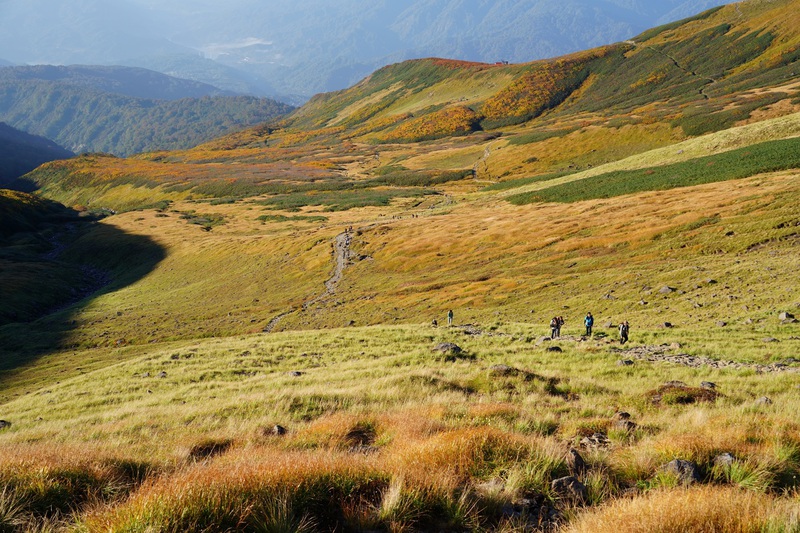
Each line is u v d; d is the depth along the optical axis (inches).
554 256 2431.1
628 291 1696.6
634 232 2375.7
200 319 2696.9
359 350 1373.0
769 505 210.2
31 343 2395.4
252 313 2677.2
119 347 2269.9
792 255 1579.7
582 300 1740.9
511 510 242.8
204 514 204.8
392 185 7135.8
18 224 5989.2
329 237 3946.9
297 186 7554.1
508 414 479.2
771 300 1274.6
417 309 2165.4
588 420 447.5
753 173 2903.5
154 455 400.2
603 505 232.4
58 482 267.0
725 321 1193.4
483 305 2004.2
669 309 1424.7
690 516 197.5
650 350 984.9
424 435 369.1
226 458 358.0
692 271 1692.9
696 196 2726.4
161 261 4424.2
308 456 293.1
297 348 1492.4
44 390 1354.6
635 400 554.6
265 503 219.3
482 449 305.9
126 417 800.3
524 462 287.9
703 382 633.6
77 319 2891.2
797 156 2903.5
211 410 694.5
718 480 270.8
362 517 223.8
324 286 3016.7
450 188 6427.2
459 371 850.8
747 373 733.3
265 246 4128.9
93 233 5634.8
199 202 7204.7
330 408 640.4
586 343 1124.5
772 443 306.8
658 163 4094.5
